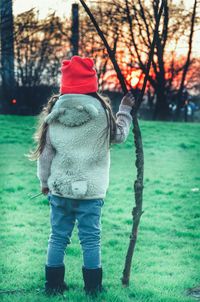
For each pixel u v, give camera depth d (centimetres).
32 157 416
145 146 1853
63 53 3153
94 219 404
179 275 490
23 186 1051
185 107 3594
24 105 3222
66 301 396
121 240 635
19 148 1709
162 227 719
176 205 896
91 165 396
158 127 2400
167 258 557
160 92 3434
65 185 394
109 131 402
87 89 403
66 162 394
